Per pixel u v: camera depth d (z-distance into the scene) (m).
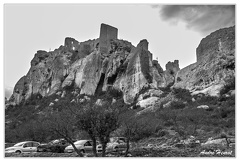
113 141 25.94
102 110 18.19
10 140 42.97
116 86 81.50
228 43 64.12
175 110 50.47
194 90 63.03
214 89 58.16
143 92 72.50
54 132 20.64
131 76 78.62
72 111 18.61
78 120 17.89
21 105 103.00
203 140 28.09
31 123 42.62
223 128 35.31
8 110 97.50
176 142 28.08
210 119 41.31
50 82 106.31
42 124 34.97
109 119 17.97
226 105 48.47
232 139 24.83
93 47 104.56
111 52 93.44
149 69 81.62
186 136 31.78
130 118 21.05
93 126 17.50
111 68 86.56
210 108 49.19
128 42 100.38
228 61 61.09
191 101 57.53
